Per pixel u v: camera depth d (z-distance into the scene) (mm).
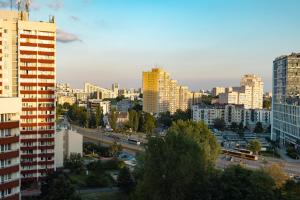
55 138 171875
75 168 188625
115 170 193625
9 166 87750
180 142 116562
